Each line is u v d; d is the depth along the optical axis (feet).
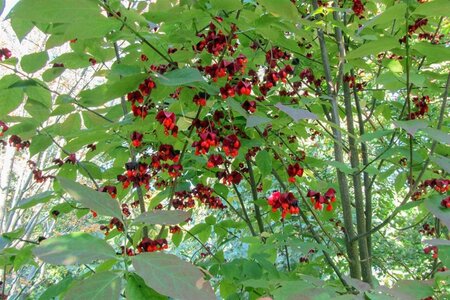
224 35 3.25
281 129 4.77
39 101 3.72
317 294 2.14
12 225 11.66
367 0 4.86
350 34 3.85
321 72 5.60
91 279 1.28
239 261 3.87
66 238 1.37
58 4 2.08
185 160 4.68
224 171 5.01
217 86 3.34
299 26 4.65
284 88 5.50
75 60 3.91
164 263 1.30
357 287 2.17
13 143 4.93
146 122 3.43
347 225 4.28
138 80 2.64
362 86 5.96
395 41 2.68
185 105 3.55
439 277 2.47
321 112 5.59
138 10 4.34
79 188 1.62
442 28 6.44
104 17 2.33
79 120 4.19
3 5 2.49
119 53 4.22
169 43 3.50
